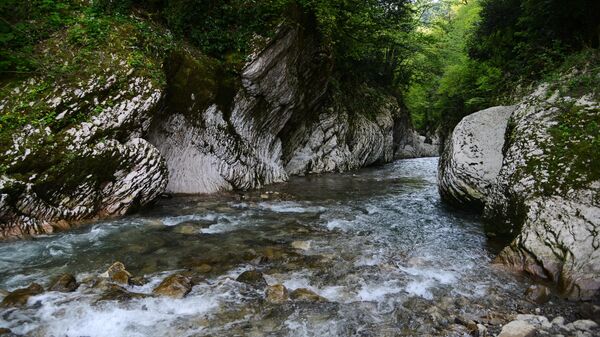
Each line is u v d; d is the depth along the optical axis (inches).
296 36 565.3
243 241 296.4
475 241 307.7
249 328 169.9
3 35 299.6
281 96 587.5
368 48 952.3
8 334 157.4
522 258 235.8
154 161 348.8
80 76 319.6
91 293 195.5
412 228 347.3
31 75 306.3
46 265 234.2
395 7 1046.4
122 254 257.4
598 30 456.1
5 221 272.8
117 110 327.9
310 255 268.7
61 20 343.9
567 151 259.9
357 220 375.2
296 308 188.7
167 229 319.0
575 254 208.4
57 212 298.5
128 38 364.8
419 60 1353.3
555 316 184.9
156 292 198.5
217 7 502.9
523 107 337.1
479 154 376.5
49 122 294.5
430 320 180.2
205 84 461.7
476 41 820.6
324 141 829.2
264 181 587.2
